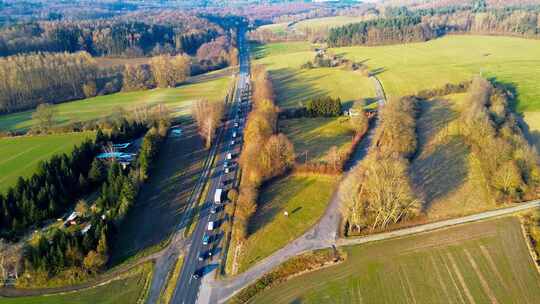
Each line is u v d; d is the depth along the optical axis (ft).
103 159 404.36
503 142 382.22
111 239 280.10
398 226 300.81
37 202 316.19
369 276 252.62
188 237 295.69
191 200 344.08
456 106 542.16
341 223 306.76
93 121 534.78
